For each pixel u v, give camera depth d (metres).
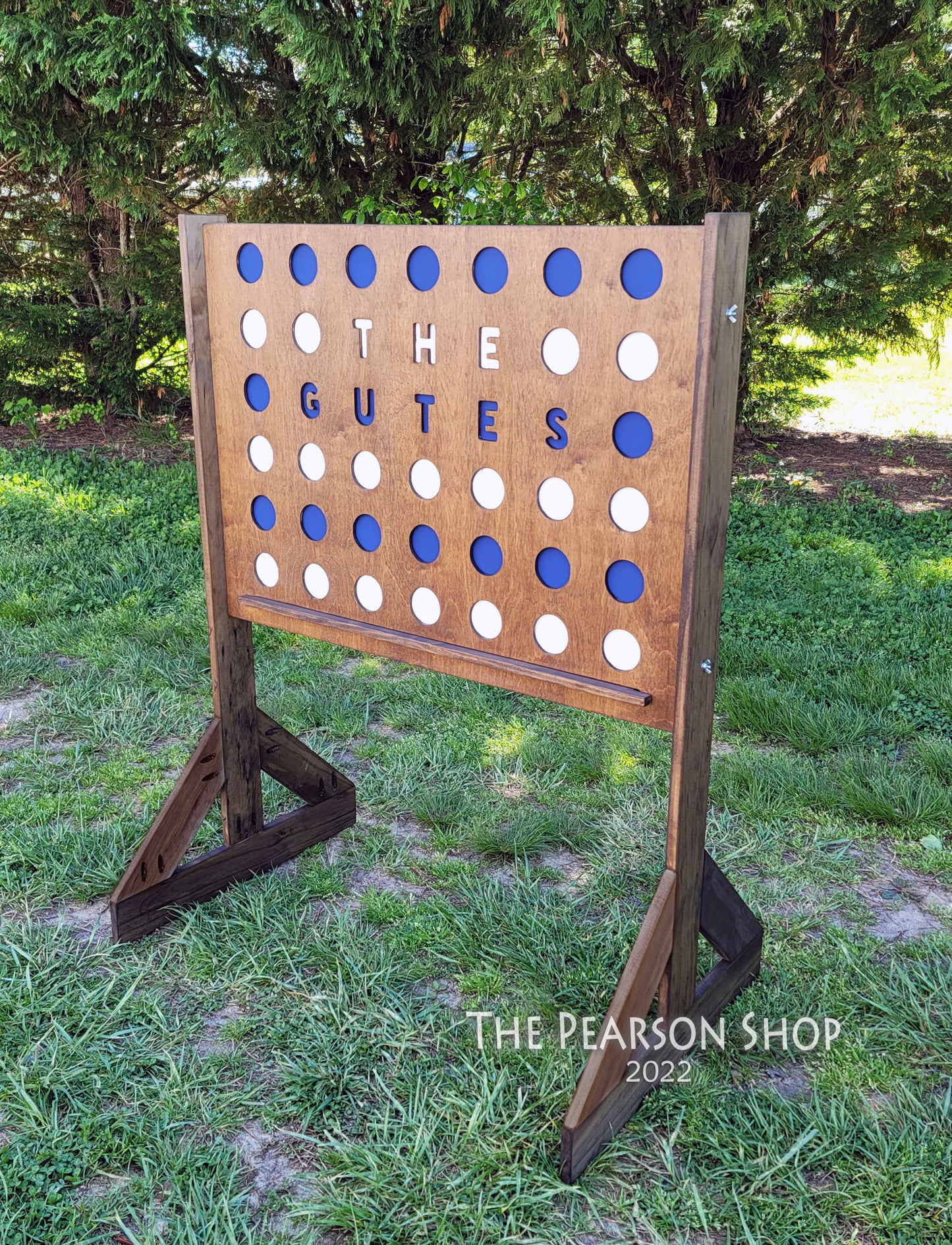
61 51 6.91
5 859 3.16
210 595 2.97
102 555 6.07
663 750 3.95
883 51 6.05
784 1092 2.35
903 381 13.16
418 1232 1.99
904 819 3.47
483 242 2.21
